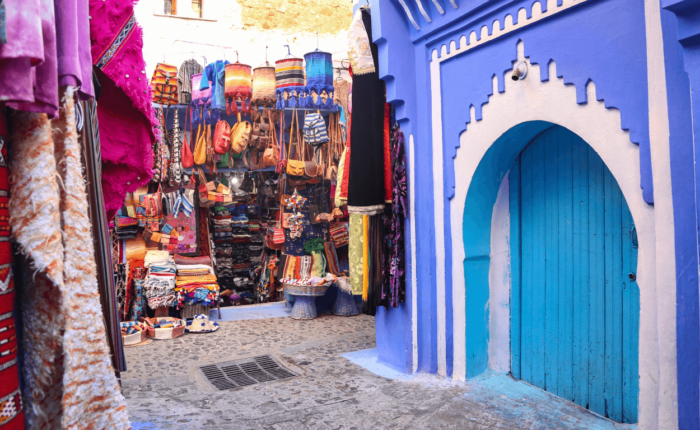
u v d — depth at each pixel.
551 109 2.83
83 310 1.08
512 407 3.14
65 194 1.06
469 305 3.69
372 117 3.89
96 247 1.46
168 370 4.04
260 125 5.98
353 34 3.93
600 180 2.97
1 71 0.88
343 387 3.58
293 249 6.49
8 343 0.95
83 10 1.23
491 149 3.36
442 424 2.90
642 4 2.32
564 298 3.26
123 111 1.88
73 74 1.08
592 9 2.57
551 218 3.35
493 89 3.27
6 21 0.85
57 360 1.07
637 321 2.76
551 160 3.33
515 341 3.70
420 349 3.92
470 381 3.64
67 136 1.08
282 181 6.55
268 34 7.02
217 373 3.95
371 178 3.84
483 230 3.75
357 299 6.90
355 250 4.32
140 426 2.85
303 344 4.88
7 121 1.01
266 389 3.55
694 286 2.04
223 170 6.46
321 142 5.91
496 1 3.14
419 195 3.90
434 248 3.86
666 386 2.15
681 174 2.11
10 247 0.98
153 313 5.89
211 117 5.95
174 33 6.52
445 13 3.55
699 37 1.91
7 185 0.98
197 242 6.48
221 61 5.71
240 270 7.73
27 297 1.05
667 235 2.17
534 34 2.93
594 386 3.04
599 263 2.99
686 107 2.09
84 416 1.07
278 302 7.21
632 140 2.36
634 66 2.35
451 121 3.66
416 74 3.92
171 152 5.68
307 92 5.88
